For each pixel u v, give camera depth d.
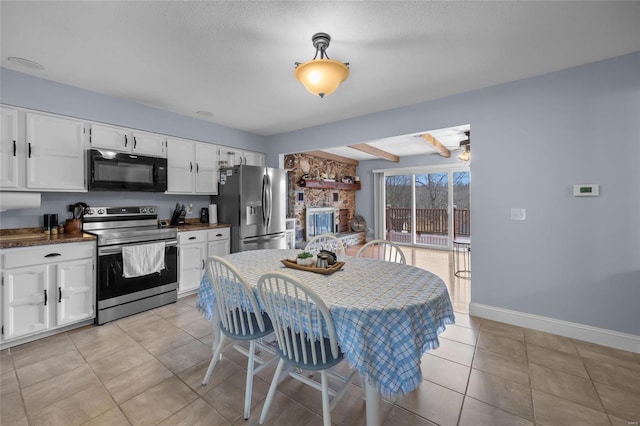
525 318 2.65
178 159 3.65
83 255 2.63
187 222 4.03
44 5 1.64
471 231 2.91
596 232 2.36
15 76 2.47
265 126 4.23
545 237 2.56
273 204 4.34
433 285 1.62
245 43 2.05
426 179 6.92
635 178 2.21
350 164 7.54
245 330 1.68
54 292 2.47
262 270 1.97
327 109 3.46
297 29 1.88
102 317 2.74
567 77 2.44
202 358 2.18
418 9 1.69
